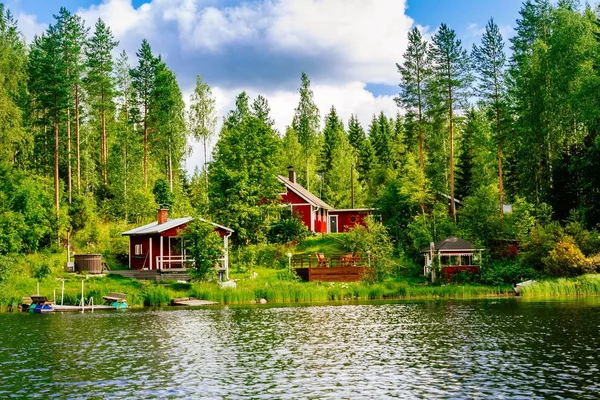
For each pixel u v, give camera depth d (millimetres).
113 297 44500
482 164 79812
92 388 18594
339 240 67188
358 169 113562
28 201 54031
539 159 63375
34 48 74125
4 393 18078
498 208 62656
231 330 30938
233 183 64812
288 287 49875
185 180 103250
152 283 50688
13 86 49781
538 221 59500
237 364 22172
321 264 57562
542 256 52906
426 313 37344
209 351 24875
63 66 62281
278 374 20422
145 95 77625
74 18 70000
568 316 34031
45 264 50281
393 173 82500
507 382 18734
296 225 67750
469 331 29266
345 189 98125
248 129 69625
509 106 66812
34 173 64938
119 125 85438
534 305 40719
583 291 48719
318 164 112312
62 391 18266
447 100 66875
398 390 18031
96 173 77500
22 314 39469
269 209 67688
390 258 58094
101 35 76000
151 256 57188
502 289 50812
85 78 74375
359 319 34969
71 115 73125
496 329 29656
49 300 43719
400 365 21641
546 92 59969
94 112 77125
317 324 32938
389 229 65875
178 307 43812
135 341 27531
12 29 65812
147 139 79438
